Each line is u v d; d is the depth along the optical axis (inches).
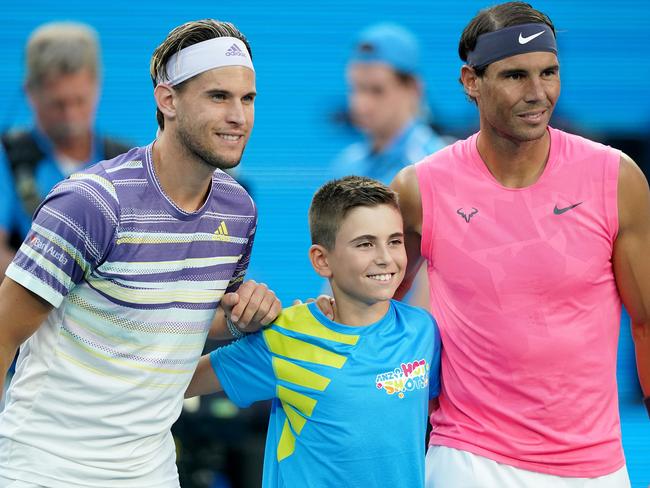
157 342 329.7
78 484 329.1
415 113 611.5
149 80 670.5
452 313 355.9
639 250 348.2
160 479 343.6
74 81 538.0
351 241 348.2
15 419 331.6
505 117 335.3
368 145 629.6
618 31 710.5
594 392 346.0
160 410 337.7
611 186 343.0
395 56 603.8
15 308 319.6
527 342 342.0
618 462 350.6
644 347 367.2
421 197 358.3
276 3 687.7
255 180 684.7
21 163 539.8
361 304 354.6
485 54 336.2
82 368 327.3
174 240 326.0
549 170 346.0
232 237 342.3
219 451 588.7
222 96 320.5
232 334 366.6
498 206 347.6
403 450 345.1
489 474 348.5
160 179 326.3
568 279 340.5
